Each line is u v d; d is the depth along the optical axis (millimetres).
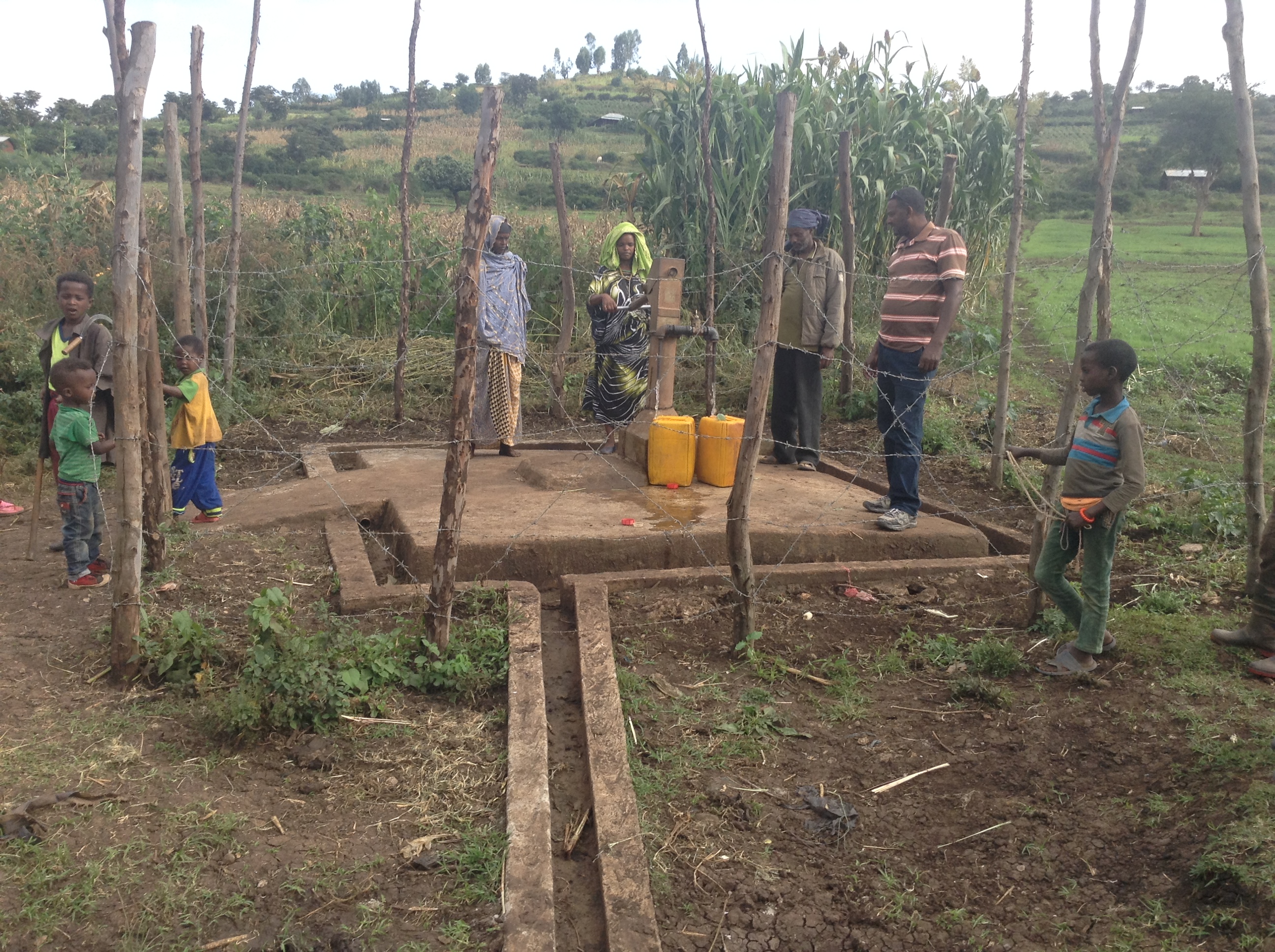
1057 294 14812
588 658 4379
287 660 3799
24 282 9977
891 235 12312
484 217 3990
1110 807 3404
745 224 11805
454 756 3633
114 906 2752
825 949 2844
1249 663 4324
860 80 12680
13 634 4434
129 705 3861
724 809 3484
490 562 5367
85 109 42312
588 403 7613
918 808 3514
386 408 10109
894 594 5363
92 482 4961
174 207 5902
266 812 3240
